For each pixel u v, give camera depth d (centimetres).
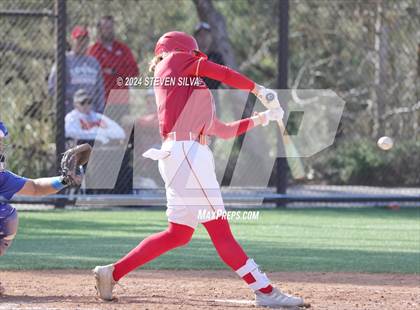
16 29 4334
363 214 3847
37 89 4338
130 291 2017
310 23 5500
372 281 2236
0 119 4241
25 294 1959
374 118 5088
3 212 1881
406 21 4881
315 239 3050
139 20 5225
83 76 3953
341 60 5600
